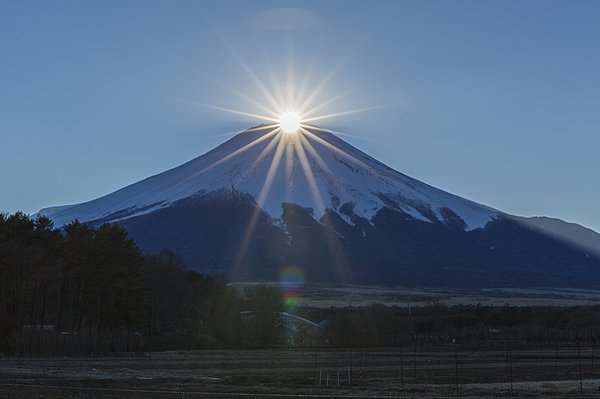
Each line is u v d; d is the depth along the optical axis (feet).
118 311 393.09
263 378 227.81
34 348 329.31
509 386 209.26
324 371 260.21
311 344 426.10
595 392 192.75
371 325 463.83
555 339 451.12
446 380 229.25
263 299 442.91
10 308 350.64
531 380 230.89
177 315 477.77
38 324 418.10
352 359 318.86
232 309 479.00
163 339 388.78
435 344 428.97
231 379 223.92
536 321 535.60
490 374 250.57
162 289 473.67
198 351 374.84
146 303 409.49
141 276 407.03
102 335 353.51
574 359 316.40
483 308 590.14
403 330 495.00
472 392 192.24
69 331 375.25
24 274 351.05
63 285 378.94
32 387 193.98
